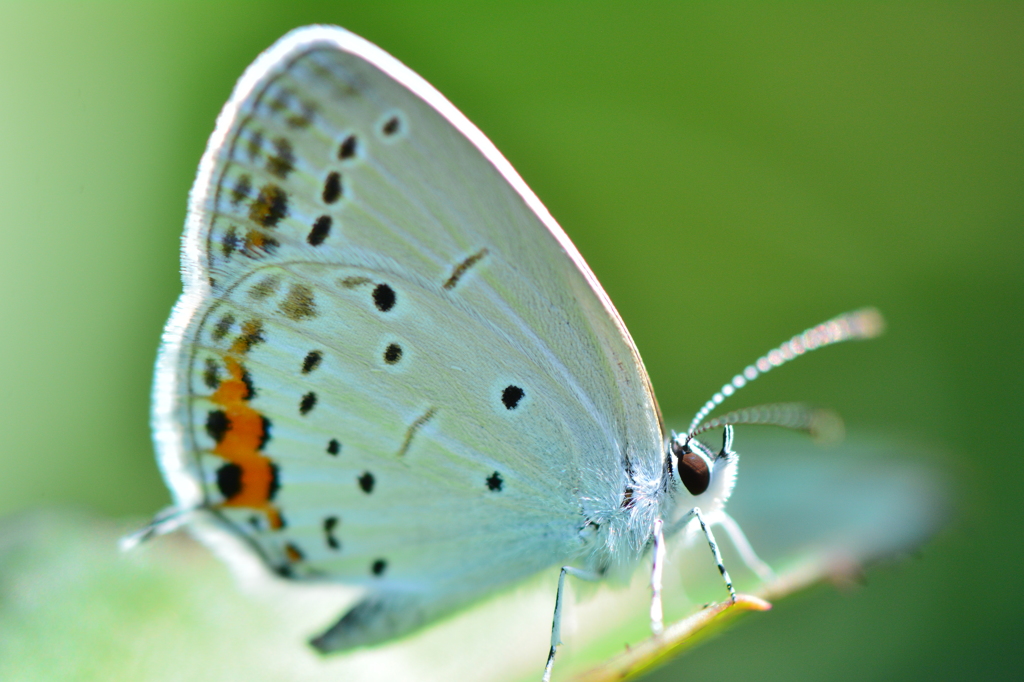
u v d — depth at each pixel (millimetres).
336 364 91
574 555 93
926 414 105
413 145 89
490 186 89
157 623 91
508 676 92
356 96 89
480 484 92
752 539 94
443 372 91
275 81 89
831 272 108
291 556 93
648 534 93
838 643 100
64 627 91
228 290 90
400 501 92
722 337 108
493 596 93
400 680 91
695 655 100
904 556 93
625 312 108
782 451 98
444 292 90
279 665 91
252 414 91
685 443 94
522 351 91
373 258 90
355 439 92
